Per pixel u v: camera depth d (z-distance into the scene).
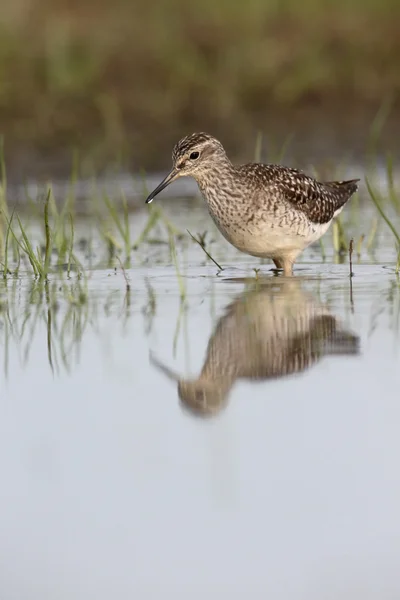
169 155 22.62
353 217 18.58
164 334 12.63
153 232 18.45
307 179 15.38
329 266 15.94
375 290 14.39
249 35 25.41
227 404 10.63
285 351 11.98
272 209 14.91
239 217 15.02
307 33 25.48
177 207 20.47
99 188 21.50
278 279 15.13
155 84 24.05
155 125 23.27
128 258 16.53
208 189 15.30
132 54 24.73
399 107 23.62
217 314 13.34
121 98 23.67
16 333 12.74
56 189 21.42
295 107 23.98
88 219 19.41
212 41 25.20
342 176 20.92
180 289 14.05
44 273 15.02
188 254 17.00
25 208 20.05
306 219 15.19
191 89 23.84
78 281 14.95
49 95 23.47
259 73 24.22
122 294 14.39
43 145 22.66
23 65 24.08
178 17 26.34
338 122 23.59
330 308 13.52
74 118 23.17
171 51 24.69
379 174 21.78
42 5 26.86
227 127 23.36
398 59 24.70
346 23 25.78
